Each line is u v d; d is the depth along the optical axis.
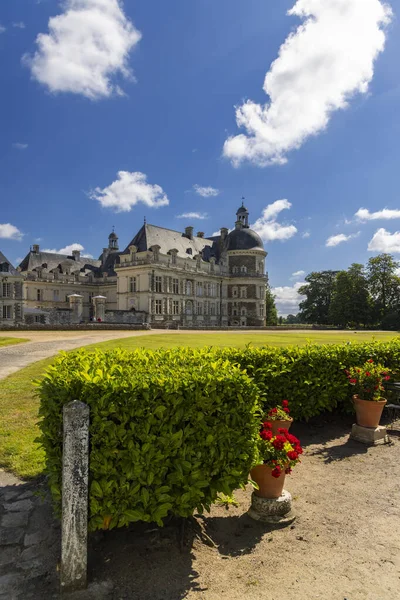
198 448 4.59
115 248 93.56
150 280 65.62
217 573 4.12
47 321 54.31
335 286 84.75
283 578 4.05
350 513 5.38
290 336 40.94
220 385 4.75
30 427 8.12
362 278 81.19
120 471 4.23
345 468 6.93
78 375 4.42
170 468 4.49
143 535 4.75
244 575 4.10
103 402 4.13
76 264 87.06
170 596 3.76
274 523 5.10
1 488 5.83
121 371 5.02
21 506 5.34
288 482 6.36
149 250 67.25
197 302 76.88
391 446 8.09
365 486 6.21
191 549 4.53
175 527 4.93
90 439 4.13
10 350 21.95
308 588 3.90
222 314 83.69
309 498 5.82
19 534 4.72
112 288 83.94
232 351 8.37
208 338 33.62
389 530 4.96
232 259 86.12
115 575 4.04
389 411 10.00
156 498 4.27
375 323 81.94
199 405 4.58
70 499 3.78
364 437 8.29
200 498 4.60
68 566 3.75
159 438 4.31
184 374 4.91
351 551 4.53
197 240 83.31
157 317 66.81
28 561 4.24
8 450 6.98
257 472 5.25
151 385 4.44
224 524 5.16
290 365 8.45
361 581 4.00
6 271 64.38
